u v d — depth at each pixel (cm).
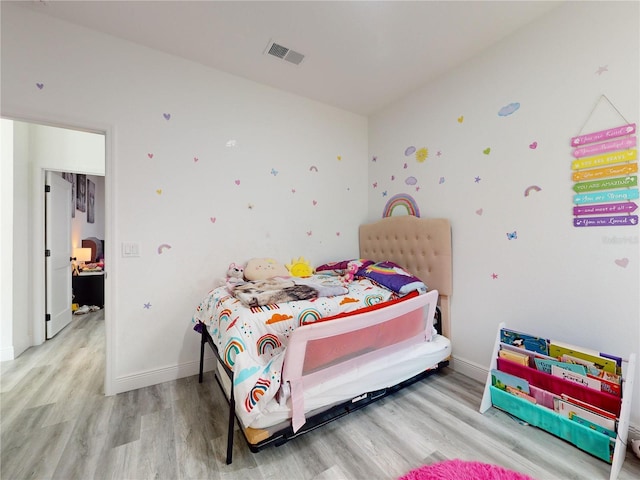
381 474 128
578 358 150
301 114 277
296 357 134
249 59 221
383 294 205
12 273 254
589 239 159
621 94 148
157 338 212
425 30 190
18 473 128
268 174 259
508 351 177
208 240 231
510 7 171
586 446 137
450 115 233
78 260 450
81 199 493
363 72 238
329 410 149
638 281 143
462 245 224
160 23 184
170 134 215
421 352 194
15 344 255
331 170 297
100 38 192
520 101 188
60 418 168
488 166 206
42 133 292
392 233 275
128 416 171
